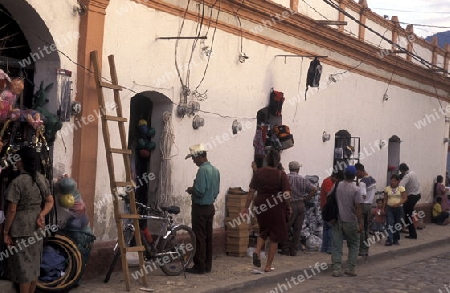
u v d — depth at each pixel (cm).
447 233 1856
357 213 1108
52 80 884
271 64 1359
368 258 1322
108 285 894
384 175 1931
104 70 943
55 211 847
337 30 1548
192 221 1025
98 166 947
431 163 2283
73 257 835
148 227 1027
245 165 1301
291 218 1240
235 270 1066
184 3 1095
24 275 750
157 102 1099
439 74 2223
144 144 1091
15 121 816
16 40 886
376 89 1845
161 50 1056
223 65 1212
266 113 1413
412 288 1055
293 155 1450
